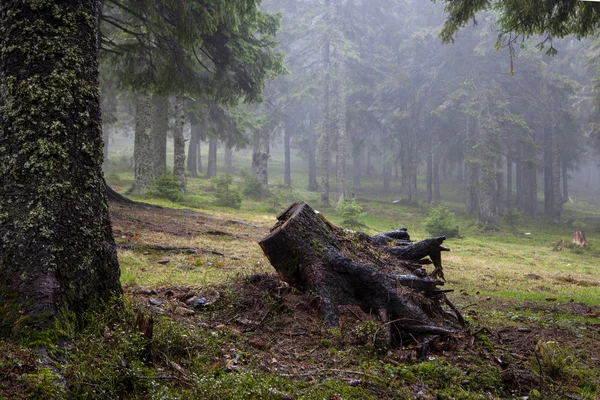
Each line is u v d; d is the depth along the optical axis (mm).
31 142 3297
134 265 7816
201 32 14844
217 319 4355
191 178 41625
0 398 2262
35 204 3209
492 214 40344
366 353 3928
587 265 19281
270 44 18312
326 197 39344
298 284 5031
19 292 2982
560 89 39062
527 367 3936
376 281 4699
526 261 18703
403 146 44969
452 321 5047
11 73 3404
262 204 31484
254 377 3080
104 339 3043
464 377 3572
